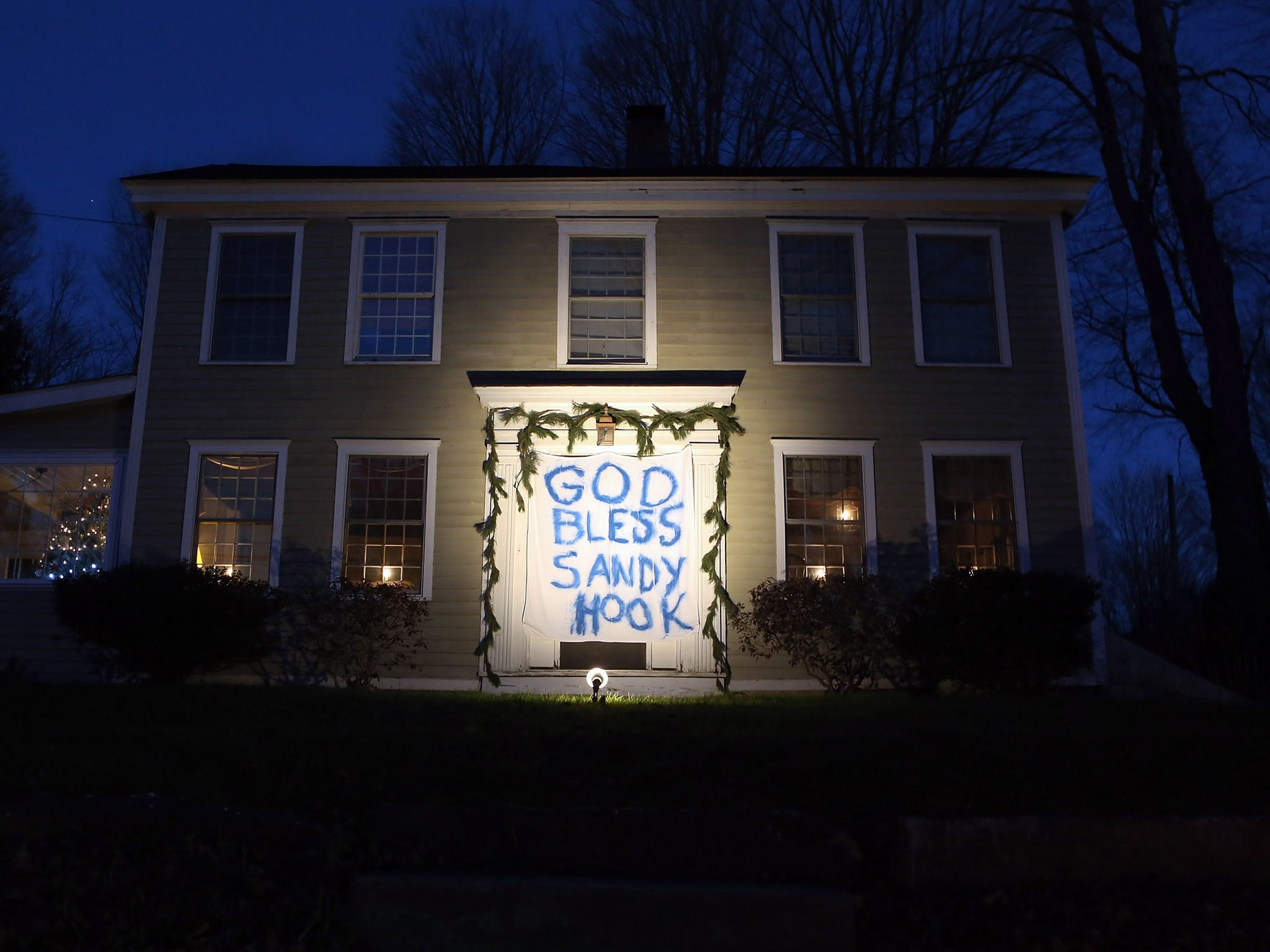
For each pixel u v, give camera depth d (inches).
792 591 569.0
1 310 1187.3
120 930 234.2
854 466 620.1
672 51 1295.5
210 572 557.9
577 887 248.4
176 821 275.4
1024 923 257.8
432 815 279.6
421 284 639.8
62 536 627.2
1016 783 322.0
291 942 236.5
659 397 598.5
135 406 621.6
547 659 596.1
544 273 637.3
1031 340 636.1
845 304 642.2
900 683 575.5
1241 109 770.8
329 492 609.9
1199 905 265.0
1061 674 544.4
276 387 623.5
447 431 616.1
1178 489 1823.3
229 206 645.9
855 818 299.3
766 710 442.9
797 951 244.2
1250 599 649.0
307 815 288.2
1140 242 763.4
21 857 255.6
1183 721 415.2
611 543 589.0
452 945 243.1
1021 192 649.0
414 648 589.0
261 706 425.1
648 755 334.3
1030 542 609.9
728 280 636.1
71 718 391.5
